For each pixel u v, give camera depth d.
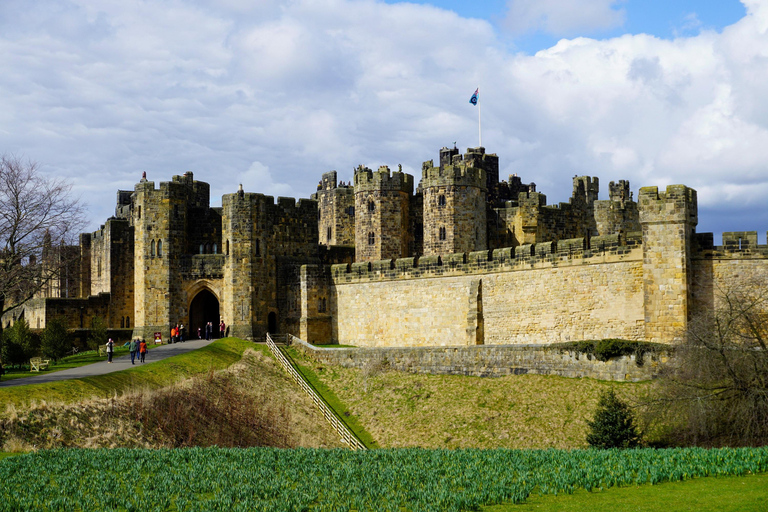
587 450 52.75
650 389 64.62
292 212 106.38
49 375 68.19
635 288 74.25
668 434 59.53
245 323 100.56
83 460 47.59
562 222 110.50
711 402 56.56
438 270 90.88
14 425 52.59
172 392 67.06
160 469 46.88
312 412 77.94
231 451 52.31
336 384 84.88
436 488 42.56
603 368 70.31
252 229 101.56
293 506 39.66
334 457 51.34
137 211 102.25
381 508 39.28
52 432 53.66
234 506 39.59
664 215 71.56
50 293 125.69
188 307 101.94
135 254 102.50
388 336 95.44
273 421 71.75
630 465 46.31
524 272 83.19
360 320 98.56
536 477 44.56
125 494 41.34
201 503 39.78
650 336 71.81
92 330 96.75
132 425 58.94
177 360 79.44
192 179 118.25
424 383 79.50
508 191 129.88
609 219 112.56
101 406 59.25
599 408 64.50
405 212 113.38
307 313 100.12
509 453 52.38
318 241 114.94
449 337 89.44
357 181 113.31
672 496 40.56
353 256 113.31
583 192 121.69
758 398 55.22
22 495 40.38
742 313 60.12
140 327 100.62
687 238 71.56
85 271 121.38
